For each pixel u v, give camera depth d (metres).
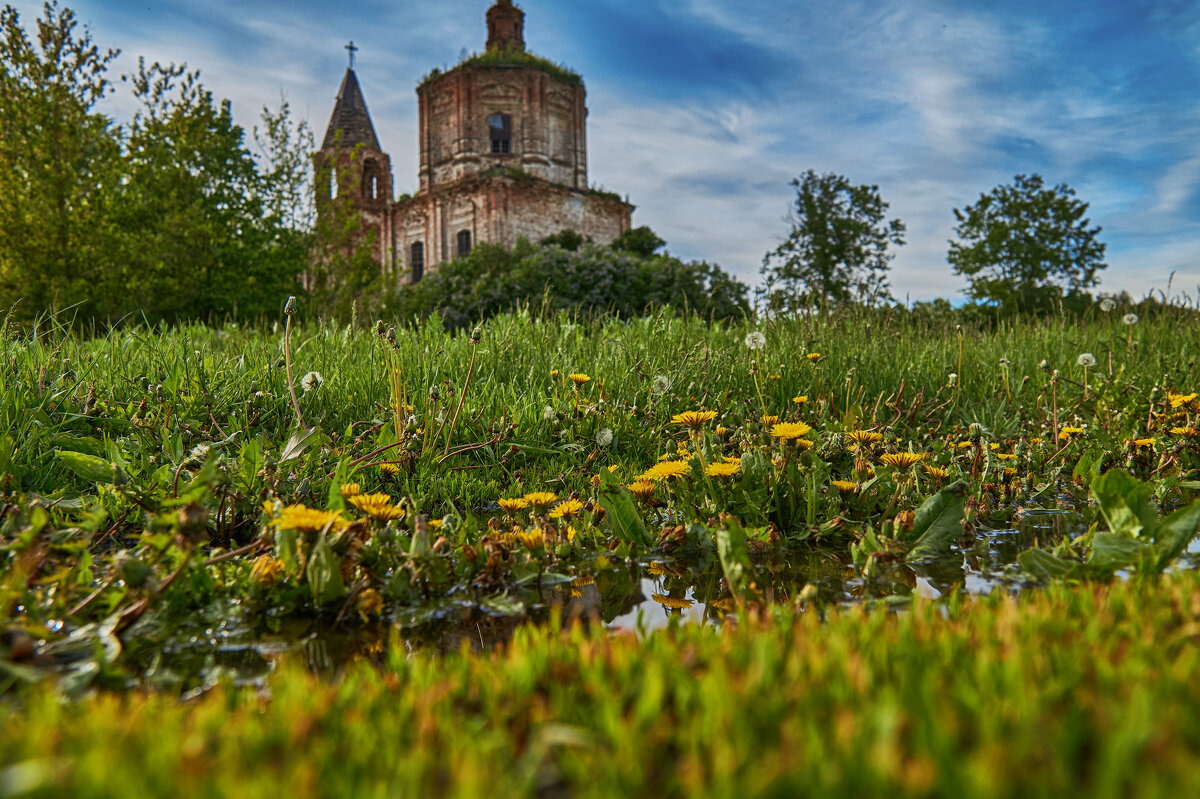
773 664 0.91
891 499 2.43
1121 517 1.65
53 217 14.15
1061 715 0.75
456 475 3.04
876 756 0.62
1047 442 3.66
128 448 2.86
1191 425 3.26
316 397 3.61
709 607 1.73
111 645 1.41
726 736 0.74
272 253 19.27
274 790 0.63
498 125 31.98
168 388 3.38
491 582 1.85
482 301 16.88
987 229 29.00
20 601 1.51
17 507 2.05
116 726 0.82
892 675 0.89
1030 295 26.98
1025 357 5.66
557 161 31.95
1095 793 0.59
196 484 1.62
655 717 0.80
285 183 19.38
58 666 1.27
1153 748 0.63
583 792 0.71
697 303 16.88
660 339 5.01
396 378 3.15
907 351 5.43
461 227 31.06
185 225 16.52
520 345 4.82
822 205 28.81
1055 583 1.56
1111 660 0.92
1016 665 0.84
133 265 15.42
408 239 33.28
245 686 1.25
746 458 2.57
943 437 3.90
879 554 2.01
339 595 1.63
